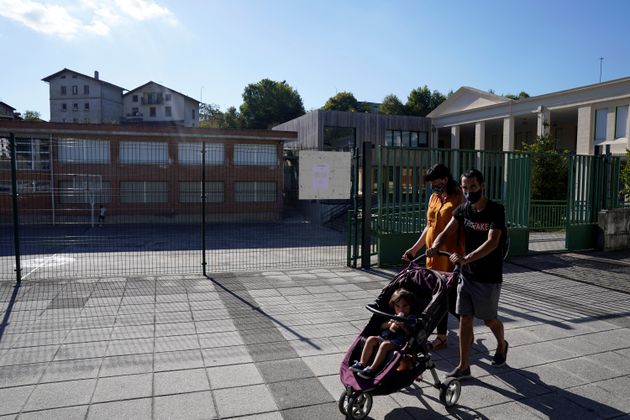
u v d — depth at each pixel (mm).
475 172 3895
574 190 10859
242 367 4254
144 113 67375
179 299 6504
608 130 26141
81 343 4773
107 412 3396
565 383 4043
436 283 3953
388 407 3600
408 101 63188
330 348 4766
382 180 8922
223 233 20672
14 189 7301
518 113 31469
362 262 8930
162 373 4090
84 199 20188
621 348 4898
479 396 3791
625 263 9625
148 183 21750
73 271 9984
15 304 6141
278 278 7949
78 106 65000
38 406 3467
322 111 33625
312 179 8703
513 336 5227
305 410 3490
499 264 4004
